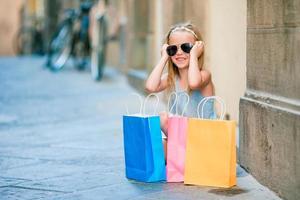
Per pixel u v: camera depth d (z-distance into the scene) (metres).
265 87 5.34
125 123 5.47
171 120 5.39
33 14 29.31
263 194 4.97
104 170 5.95
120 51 17.12
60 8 27.80
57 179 5.61
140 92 12.62
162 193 5.04
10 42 28.55
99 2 17.31
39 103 11.43
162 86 5.85
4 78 16.17
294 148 4.51
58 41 18.34
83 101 11.66
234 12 7.53
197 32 5.75
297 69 4.57
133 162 5.47
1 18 28.27
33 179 5.63
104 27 15.49
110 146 7.24
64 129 8.55
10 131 8.41
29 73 17.77
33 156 6.69
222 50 7.80
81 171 5.93
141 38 13.60
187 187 5.22
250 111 5.58
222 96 7.80
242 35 7.38
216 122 5.15
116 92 13.11
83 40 17.50
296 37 4.57
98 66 15.38
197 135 5.23
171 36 5.71
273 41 5.09
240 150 5.98
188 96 5.56
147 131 5.33
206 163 5.22
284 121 4.71
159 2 11.03
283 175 4.76
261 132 5.27
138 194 5.02
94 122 9.17
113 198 4.92
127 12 14.88
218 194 4.98
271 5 5.10
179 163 5.38
